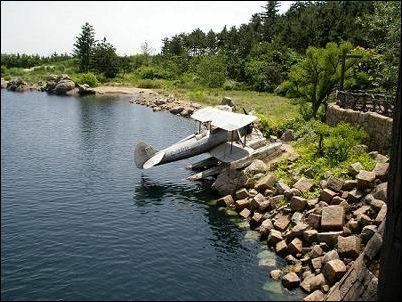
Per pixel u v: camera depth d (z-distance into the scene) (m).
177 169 31.06
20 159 32.94
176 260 17.23
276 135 34.69
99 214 21.91
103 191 25.75
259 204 21.80
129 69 113.56
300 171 23.56
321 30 75.38
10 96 77.69
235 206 23.25
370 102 29.56
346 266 15.36
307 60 37.00
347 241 16.12
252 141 30.81
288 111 45.50
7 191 25.08
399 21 33.53
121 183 27.50
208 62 83.44
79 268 16.36
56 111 59.56
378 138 24.20
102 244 18.42
